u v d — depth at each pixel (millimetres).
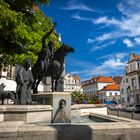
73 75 97688
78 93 22047
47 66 8336
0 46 9102
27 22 10102
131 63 59156
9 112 6062
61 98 7672
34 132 4293
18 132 4230
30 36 13188
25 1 9211
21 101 7051
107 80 104688
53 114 7410
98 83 103125
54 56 8453
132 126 4852
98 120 8320
